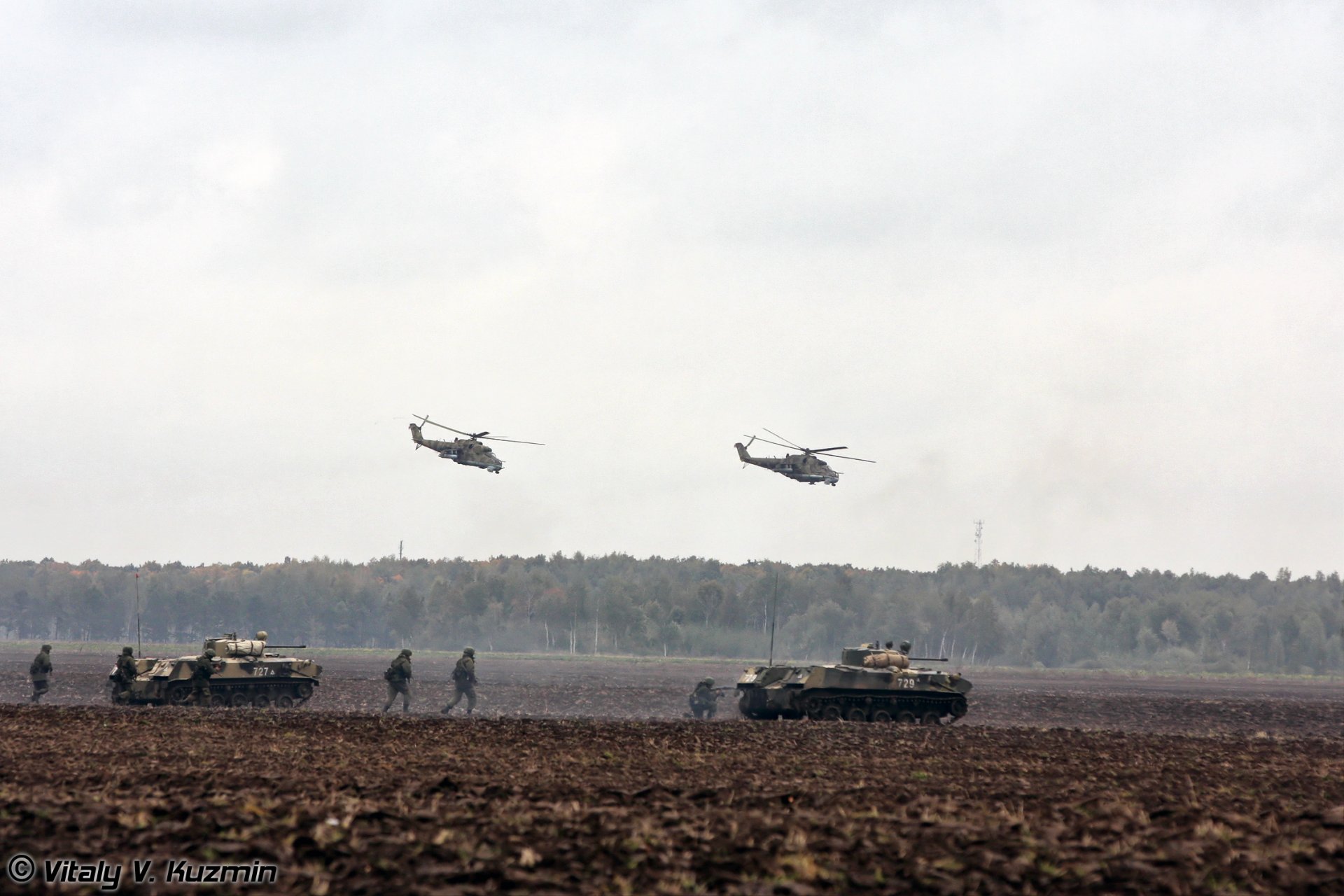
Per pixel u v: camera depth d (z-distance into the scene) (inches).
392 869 1487.5
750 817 1859.0
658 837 1665.8
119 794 1967.3
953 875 1492.4
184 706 4471.0
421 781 2231.8
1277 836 1801.2
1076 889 1446.9
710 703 4704.7
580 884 1438.2
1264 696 7839.6
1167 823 1920.5
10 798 1893.5
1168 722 5034.5
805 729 3764.8
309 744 2935.5
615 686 6678.2
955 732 3767.2
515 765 2561.5
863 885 1438.2
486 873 1450.5
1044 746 3302.2
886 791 2217.0
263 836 1664.6
